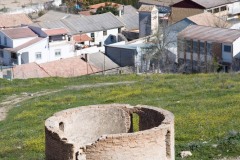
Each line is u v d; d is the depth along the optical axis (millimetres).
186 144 35688
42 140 39438
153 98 51750
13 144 39531
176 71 76500
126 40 95062
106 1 126812
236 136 36000
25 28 88375
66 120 26328
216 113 42406
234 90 51188
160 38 85625
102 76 67688
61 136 23719
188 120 41062
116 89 56875
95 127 27266
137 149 23438
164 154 24359
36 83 64812
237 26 93438
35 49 84312
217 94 50375
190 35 78812
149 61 78000
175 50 79875
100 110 27328
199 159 33625
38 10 116250
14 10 114750
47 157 24531
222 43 75125
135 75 66562
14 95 60062
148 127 27156
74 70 74500
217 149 34688
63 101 53719
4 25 96000
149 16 95562
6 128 45906
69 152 23391
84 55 79062
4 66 78062
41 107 52281
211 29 80438
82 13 112062
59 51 86312
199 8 100312
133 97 52938
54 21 95750
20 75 71938
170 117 25484
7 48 85062
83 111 26969
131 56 78438
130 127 27641
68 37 91062
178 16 101500
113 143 23156
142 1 121062
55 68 74375
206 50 76750
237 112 42156
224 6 103250
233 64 74375
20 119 49031
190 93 51594
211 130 38531
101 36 97250
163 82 58562
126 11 111812
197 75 63125
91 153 23250
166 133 24438
